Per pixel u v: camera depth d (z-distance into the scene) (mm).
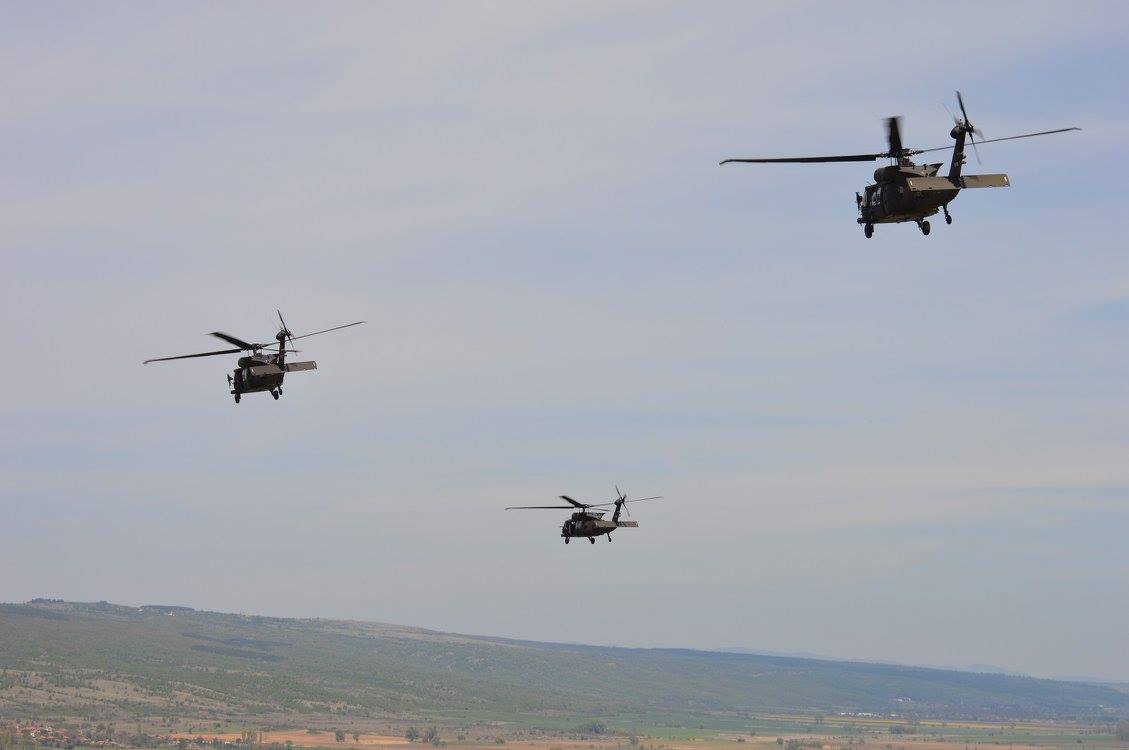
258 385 91562
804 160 63156
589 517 133125
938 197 64438
